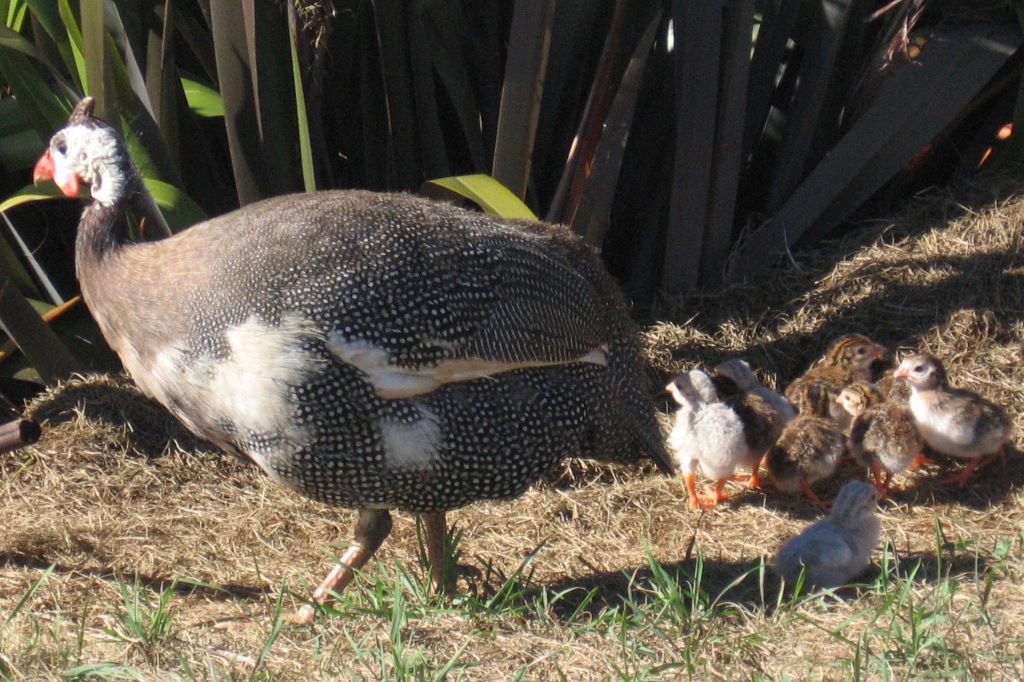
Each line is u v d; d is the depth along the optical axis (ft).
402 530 18.53
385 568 16.38
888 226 24.45
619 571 17.25
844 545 16.14
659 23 24.16
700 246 23.75
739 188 26.16
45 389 22.50
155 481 19.34
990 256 22.95
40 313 22.15
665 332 22.82
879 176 24.38
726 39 23.07
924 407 18.92
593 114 21.77
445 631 14.97
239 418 14.60
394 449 14.78
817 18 24.35
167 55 21.02
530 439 15.51
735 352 22.50
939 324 22.06
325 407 14.39
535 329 15.37
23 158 22.04
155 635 14.64
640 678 13.48
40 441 19.67
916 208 24.91
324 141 23.38
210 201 23.31
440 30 22.36
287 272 14.38
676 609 15.02
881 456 18.84
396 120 23.09
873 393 20.25
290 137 21.90
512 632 15.05
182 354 14.57
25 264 24.04
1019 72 25.64
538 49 20.31
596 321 16.21
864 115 24.08
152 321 14.69
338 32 22.88
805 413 20.06
